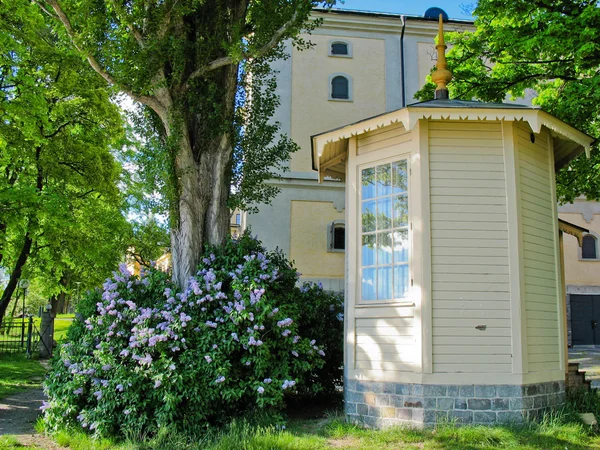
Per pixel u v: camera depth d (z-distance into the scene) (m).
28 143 13.13
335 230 19.27
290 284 9.02
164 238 21.56
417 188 7.15
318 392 9.23
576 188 13.18
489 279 6.96
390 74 20.62
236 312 7.55
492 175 7.21
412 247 7.08
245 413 7.39
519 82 12.45
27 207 12.61
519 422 6.61
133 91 9.34
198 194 9.59
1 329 22.14
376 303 7.41
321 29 20.67
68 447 6.62
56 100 14.36
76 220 14.88
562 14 10.47
